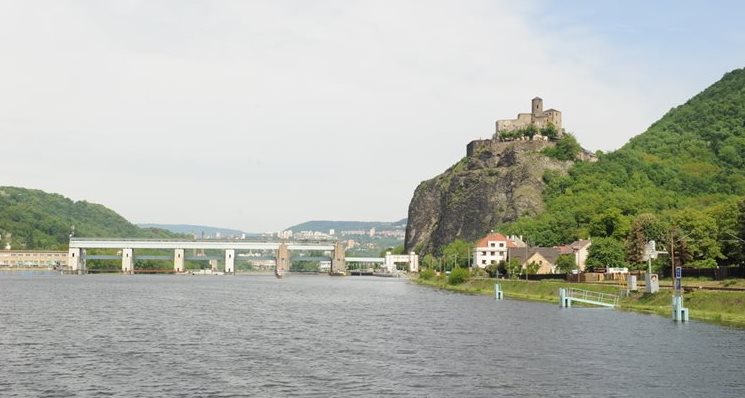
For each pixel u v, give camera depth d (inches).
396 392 2289.6
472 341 3508.9
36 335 3686.0
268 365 2787.9
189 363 2824.8
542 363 2819.9
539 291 7411.4
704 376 2541.8
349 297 7701.8
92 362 2829.7
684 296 4972.9
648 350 3139.8
